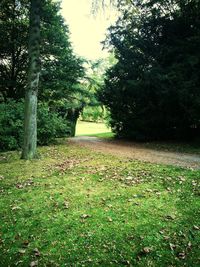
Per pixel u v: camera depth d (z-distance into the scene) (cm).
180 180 810
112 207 638
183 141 1867
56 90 2258
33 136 1188
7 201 695
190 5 1753
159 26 1916
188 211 608
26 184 822
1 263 452
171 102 1725
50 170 973
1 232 546
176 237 512
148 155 1311
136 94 1881
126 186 775
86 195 714
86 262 452
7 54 2258
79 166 1025
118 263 446
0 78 2216
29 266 443
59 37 2228
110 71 2091
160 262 445
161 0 1862
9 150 1529
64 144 1789
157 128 1972
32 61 1148
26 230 552
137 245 492
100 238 516
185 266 434
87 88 2838
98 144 1830
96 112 5072
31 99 1166
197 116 1617
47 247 495
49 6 2155
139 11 1958
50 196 716
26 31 2175
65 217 598
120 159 1163
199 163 1089
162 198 683
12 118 1567
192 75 1605
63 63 2219
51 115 1797
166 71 1717
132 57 1972
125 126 2156
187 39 1634
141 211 614
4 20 2172
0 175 925
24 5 2172
